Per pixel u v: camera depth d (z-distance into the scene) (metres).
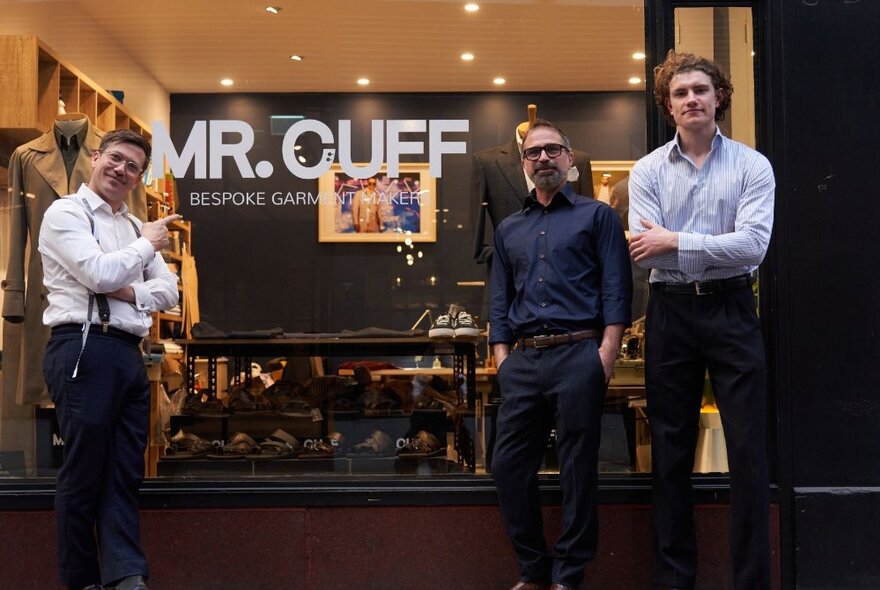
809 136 3.74
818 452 3.70
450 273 4.06
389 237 4.09
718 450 3.74
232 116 4.06
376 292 4.09
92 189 3.37
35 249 3.93
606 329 3.38
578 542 3.36
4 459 3.85
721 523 3.73
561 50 4.05
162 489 3.77
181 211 4.03
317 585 3.76
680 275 3.33
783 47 3.75
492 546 3.76
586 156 3.97
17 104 3.98
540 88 4.06
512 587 3.58
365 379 4.07
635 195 3.42
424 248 4.08
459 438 3.97
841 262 3.73
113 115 4.00
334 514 3.77
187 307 4.01
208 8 4.06
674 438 3.42
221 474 3.91
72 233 3.20
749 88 3.83
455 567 3.76
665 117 3.66
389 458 3.93
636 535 3.76
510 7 4.05
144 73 4.04
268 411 4.04
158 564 3.75
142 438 3.40
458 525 3.77
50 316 3.26
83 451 3.21
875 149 3.73
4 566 3.71
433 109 4.09
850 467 3.70
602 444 3.81
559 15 4.04
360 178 4.09
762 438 3.25
